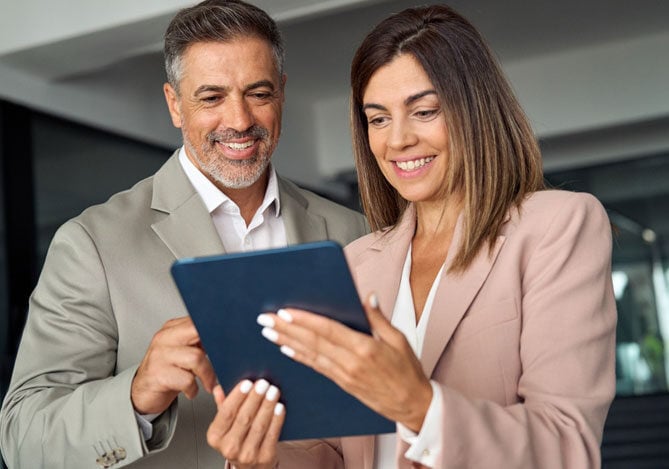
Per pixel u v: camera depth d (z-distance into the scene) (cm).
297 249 111
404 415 119
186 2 385
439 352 145
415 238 170
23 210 440
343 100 684
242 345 122
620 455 557
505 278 145
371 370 113
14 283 430
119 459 179
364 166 180
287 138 654
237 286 116
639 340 642
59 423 185
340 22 513
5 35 421
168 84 229
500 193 154
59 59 433
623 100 595
